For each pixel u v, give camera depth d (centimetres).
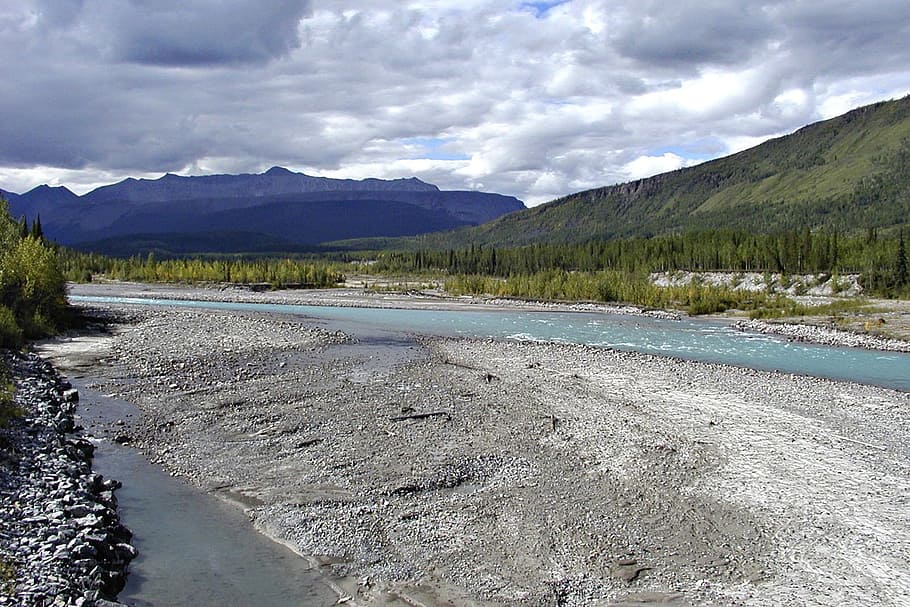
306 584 1310
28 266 4922
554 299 11606
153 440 2228
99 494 1683
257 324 5834
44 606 1082
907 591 1320
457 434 2339
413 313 8525
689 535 1555
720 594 1298
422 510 1675
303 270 15050
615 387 3291
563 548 1479
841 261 12362
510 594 1286
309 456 2072
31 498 1528
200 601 1232
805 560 1443
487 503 1728
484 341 5291
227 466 1980
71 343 4347
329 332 5491
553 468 2011
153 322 5772
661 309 9856
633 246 17612
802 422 2642
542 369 3800
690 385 3394
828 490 1858
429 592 1291
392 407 2695
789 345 5528
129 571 1339
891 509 1730
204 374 3350
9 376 2891
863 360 4700
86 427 2361
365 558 1422
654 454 2164
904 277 10125
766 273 12625
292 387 3058
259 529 1559
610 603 1261
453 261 19700
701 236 16812
